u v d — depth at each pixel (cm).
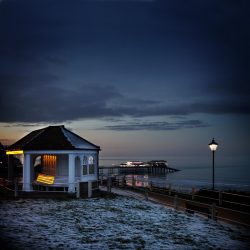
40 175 2875
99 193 2625
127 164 15300
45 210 1911
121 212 1928
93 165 2808
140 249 1241
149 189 3100
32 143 2633
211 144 2502
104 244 1281
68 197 2408
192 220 1756
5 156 5047
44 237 1327
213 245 1325
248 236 1466
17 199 2297
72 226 1543
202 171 17575
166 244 1319
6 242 1209
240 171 17888
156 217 1817
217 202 2302
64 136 2686
